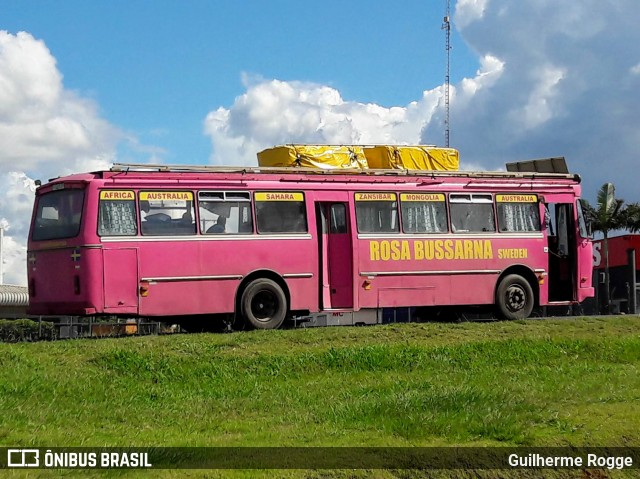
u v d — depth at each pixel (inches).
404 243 818.2
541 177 900.0
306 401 531.2
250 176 760.3
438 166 879.1
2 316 1534.2
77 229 700.0
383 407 489.7
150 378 572.7
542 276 884.0
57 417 464.1
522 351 693.3
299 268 768.3
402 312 919.7
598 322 802.8
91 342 622.2
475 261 850.1
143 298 708.0
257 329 717.3
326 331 698.2
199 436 433.1
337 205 801.6
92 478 354.3
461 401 501.0
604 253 1473.9
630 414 496.1
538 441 444.1
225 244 740.0
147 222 715.4
